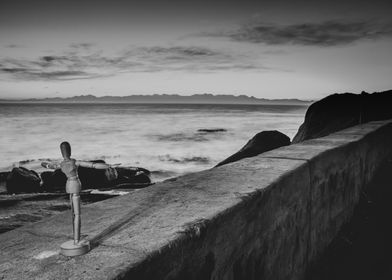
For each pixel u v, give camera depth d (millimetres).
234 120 104688
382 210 6945
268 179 3586
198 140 54781
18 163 37812
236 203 2824
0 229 14820
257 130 70125
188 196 3029
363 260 5109
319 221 5012
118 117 120312
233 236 2760
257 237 3150
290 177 3924
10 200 18891
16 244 2082
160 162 37531
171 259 2080
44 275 1727
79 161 2041
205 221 2416
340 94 21562
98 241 2105
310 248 4676
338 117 20062
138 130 70875
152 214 2574
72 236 2199
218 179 3625
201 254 2363
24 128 75750
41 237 2184
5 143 53156
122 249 1987
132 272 1796
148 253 1937
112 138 58000
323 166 5105
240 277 2896
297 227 4172
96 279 1681
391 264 4949
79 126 81062
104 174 23156
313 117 21016
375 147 9258
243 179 3607
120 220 2463
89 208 2738
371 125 10586
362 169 7750
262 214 3236
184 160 38531
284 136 17984
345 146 6199
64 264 1828
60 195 19938
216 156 40719
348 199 6574
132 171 26797
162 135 61688
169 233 2205
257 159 4648
